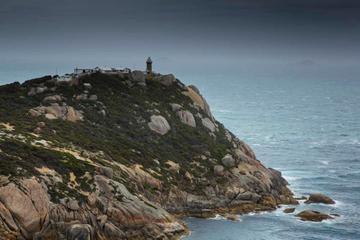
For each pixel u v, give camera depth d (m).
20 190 180.75
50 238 180.00
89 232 183.38
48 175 193.62
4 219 174.88
